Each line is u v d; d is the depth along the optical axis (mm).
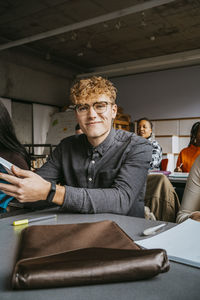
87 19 5758
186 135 7773
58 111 9219
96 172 1228
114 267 466
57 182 1422
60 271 454
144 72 8750
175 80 8242
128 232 747
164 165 4430
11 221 864
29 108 8281
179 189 2980
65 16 5746
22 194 838
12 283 442
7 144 1415
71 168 1296
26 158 1487
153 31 6461
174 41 7086
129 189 1058
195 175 1252
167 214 1805
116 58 8531
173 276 498
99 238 623
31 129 8312
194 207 1217
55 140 8539
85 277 455
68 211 998
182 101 8141
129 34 6633
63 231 677
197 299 422
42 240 616
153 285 465
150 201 1851
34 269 454
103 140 1219
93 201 939
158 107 8547
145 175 1173
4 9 5449
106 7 5340
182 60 7359
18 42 6539
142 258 481
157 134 8102
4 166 841
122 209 1003
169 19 5848
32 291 444
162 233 698
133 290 448
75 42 7246
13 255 585
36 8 5422
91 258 488
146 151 1188
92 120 1156
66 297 427
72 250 533
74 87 1190
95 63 9078
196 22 5988
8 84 7691
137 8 4781
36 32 6594
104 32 6520
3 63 7555
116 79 9328
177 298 424
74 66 9258
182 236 669
